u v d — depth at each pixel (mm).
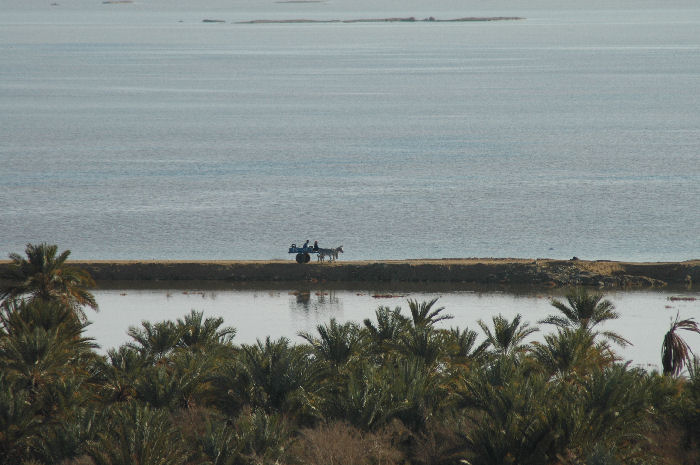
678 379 123562
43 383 116188
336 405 111750
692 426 111438
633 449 100750
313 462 100000
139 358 129750
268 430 102000
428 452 102000
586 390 107688
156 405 117438
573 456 98938
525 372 123750
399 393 112875
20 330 131000
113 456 94812
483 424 101688
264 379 118188
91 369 126688
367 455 101625
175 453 96375
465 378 118875
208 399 120375
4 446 102312
